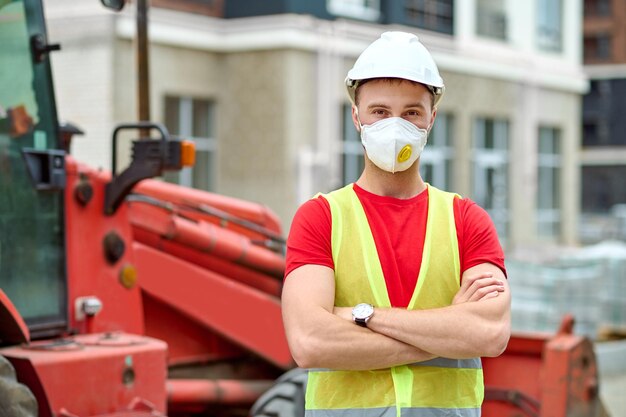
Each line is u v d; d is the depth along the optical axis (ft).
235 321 23.72
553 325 44.45
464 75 87.15
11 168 17.29
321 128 72.28
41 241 17.83
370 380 11.21
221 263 24.21
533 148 95.91
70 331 18.35
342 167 75.51
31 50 17.66
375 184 11.59
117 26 60.90
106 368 17.28
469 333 10.82
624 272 48.34
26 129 17.56
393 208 11.52
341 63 73.92
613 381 41.37
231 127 71.77
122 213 19.62
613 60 184.55
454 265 11.42
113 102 60.85
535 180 96.02
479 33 89.71
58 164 17.84
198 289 23.22
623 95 184.44
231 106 71.67
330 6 74.79
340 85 73.87
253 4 71.41
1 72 17.24
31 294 17.63
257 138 70.79
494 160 91.66
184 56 68.95
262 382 24.56
